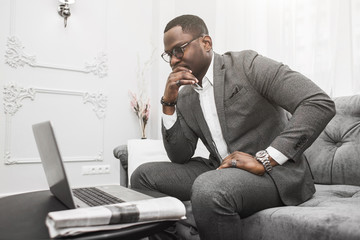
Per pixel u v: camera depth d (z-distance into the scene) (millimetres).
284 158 843
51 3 2818
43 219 644
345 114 1325
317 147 1349
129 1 3273
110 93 3109
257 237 764
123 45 3209
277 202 866
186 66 1066
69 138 2867
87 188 1035
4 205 788
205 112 1130
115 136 3123
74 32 2928
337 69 1699
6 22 2613
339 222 603
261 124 1006
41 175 2707
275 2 2094
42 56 2762
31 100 2701
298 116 845
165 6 3260
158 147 1910
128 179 1811
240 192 764
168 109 1191
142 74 3287
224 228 740
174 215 637
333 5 1738
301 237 650
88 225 537
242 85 990
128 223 583
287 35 2014
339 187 1160
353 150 1223
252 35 2266
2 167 2564
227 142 1028
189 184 1147
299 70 1947
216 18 2545
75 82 2922
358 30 1631
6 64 2605
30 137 2682
